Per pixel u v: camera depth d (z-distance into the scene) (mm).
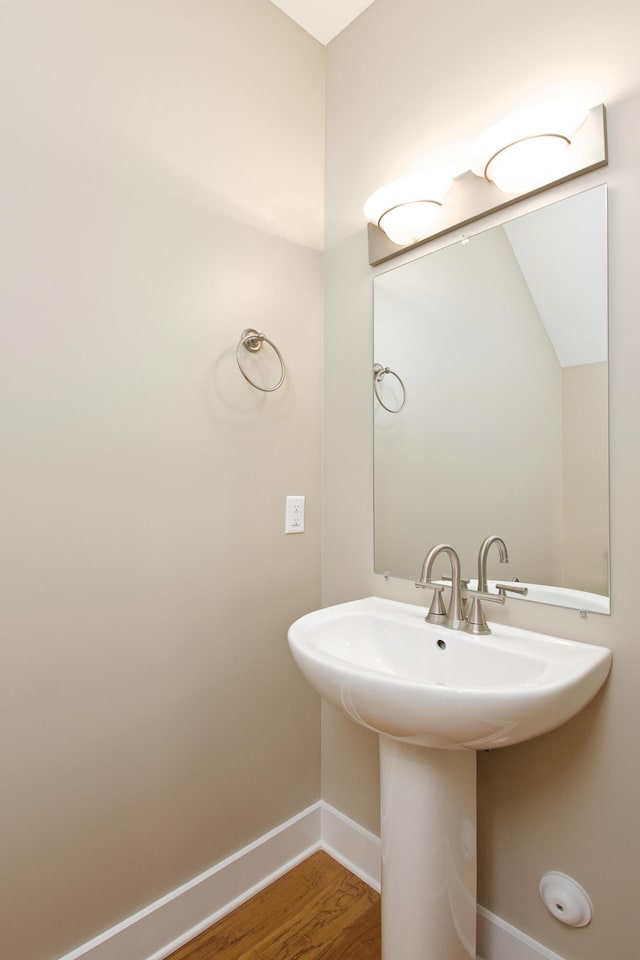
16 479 991
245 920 1297
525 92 1095
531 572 1097
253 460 1428
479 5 1190
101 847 1105
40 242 1022
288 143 1526
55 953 1033
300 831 1528
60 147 1052
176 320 1247
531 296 1102
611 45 959
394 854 1020
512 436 1136
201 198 1304
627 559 945
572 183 1022
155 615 1205
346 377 1556
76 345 1073
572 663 898
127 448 1154
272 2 1479
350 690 859
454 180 1232
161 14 1224
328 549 1610
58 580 1046
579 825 1001
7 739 979
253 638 1421
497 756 1131
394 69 1402
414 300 1355
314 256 1611
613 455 967
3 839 973
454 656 1081
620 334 957
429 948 982
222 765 1343
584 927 991
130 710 1158
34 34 1017
